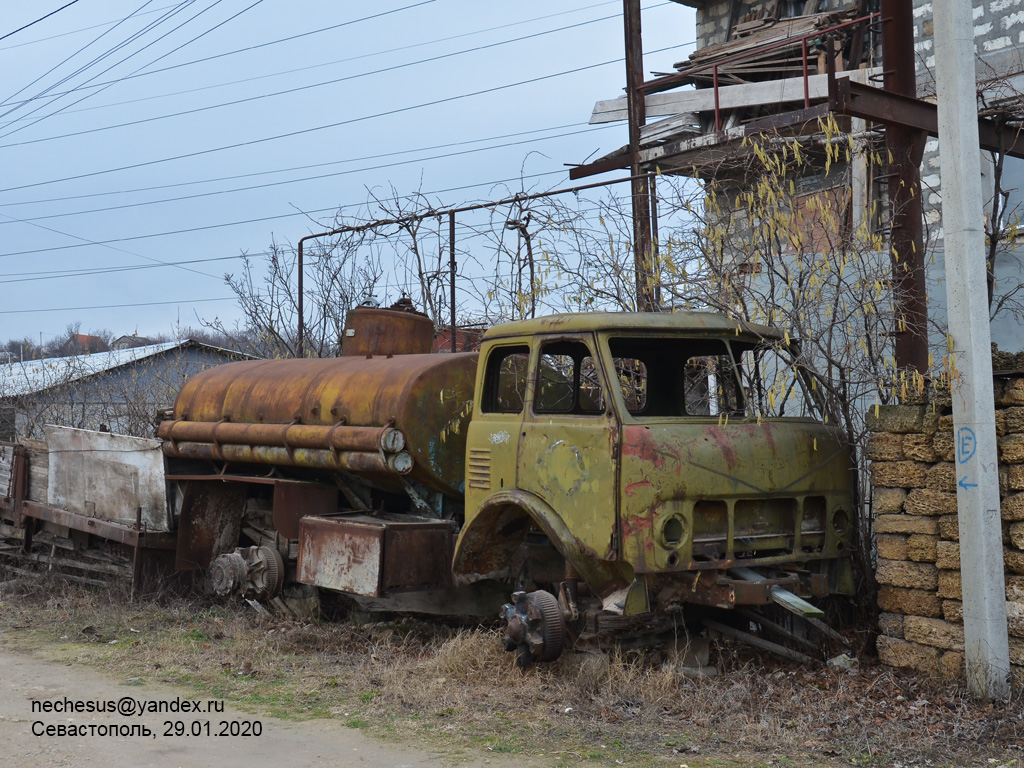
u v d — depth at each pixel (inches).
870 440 265.4
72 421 721.6
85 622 355.9
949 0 244.5
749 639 269.9
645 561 238.4
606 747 211.8
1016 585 233.9
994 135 327.6
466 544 286.7
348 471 331.0
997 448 238.2
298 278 582.6
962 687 237.9
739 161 368.2
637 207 381.4
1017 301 357.4
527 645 265.0
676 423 250.7
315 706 247.8
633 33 480.7
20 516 444.8
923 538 252.1
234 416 372.2
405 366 323.3
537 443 267.4
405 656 295.6
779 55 561.6
